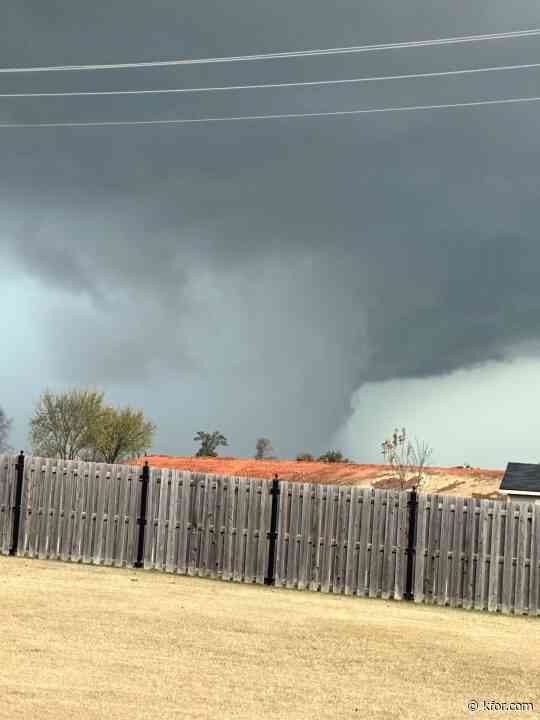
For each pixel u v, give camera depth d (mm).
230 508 22125
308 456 64875
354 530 21438
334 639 14812
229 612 16672
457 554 20859
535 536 20578
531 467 35500
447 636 15797
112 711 10172
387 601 20766
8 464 23234
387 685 12352
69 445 63875
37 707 10078
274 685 11922
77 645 13312
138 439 64875
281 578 21703
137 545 22500
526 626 18500
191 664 12711
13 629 14062
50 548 22922
